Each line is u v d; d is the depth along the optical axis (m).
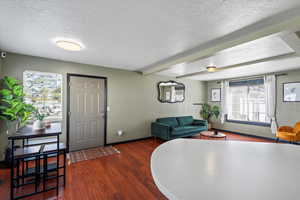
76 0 1.32
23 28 1.83
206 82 6.21
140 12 1.50
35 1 1.33
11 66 2.72
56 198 1.72
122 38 2.10
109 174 2.30
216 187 0.63
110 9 1.45
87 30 1.88
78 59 3.15
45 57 3.01
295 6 1.36
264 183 0.67
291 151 1.13
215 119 5.86
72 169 2.47
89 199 1.71
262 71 4.08
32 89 2.92
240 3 1.33
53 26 1.78
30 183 1.82
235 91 5.23
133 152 3.33
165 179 0.69
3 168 2.44
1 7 1.41
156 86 4.83
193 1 1.32
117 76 4.02
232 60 3.09
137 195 1.80
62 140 3.21
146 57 2.99
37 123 1.97
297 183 0.67
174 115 5.25
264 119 4.46
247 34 1.85
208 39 2.11
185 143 1.33
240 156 1.01
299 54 2.44
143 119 4.51
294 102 3.81
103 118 3.78
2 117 2.40
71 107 3.33
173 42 2.22
